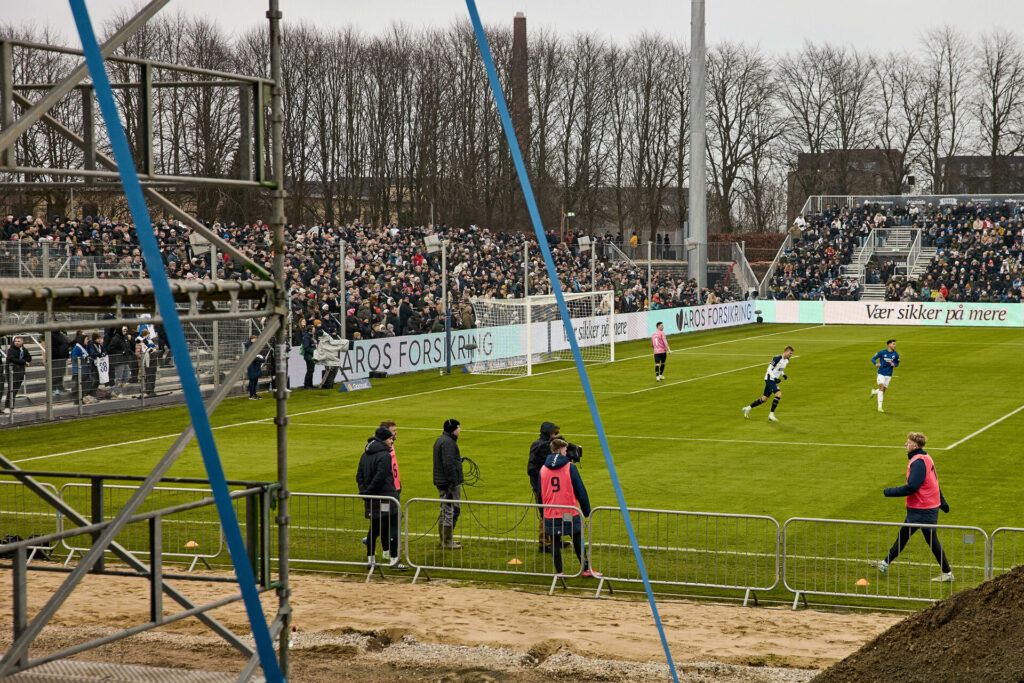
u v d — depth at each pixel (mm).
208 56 71188
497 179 83000
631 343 48000
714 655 10797
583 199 87438
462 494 18422
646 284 56406
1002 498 17891
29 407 26859
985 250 61062
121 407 28953
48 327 6168
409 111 81062
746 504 17531
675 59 90875
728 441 23594
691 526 16078
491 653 10906
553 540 13648
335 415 27688
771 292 62344
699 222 60750
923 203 69562
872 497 17953
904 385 32969
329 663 10656
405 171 82312
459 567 14273
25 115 6129
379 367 35281
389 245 48000
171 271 32781
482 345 38875
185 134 66938
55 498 8227
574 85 87562
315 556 14805
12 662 5973
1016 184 93688
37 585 13578
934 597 12781
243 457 21906
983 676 6461
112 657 10680
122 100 47594
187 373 4773
